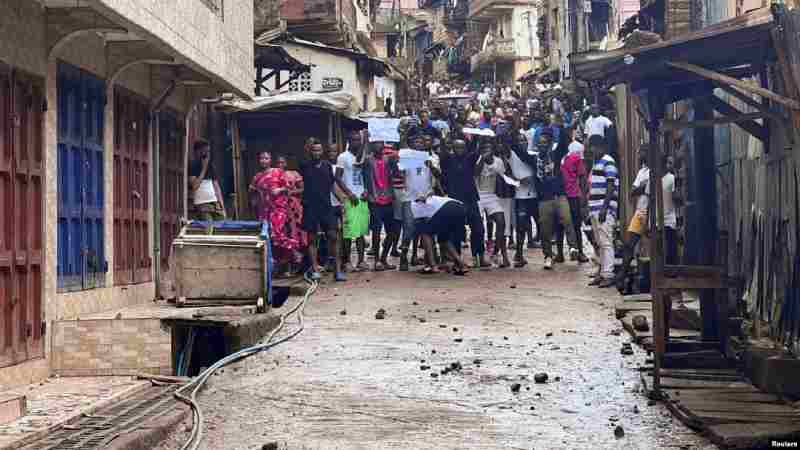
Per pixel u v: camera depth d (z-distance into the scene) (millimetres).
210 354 12109
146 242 14406
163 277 15195
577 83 29812
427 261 18312
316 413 8703
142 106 14312
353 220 18484
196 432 7895
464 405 8953
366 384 9836
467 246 22625
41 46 10227
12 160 9430
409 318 13836
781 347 9984
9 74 9375
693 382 9312
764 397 8586
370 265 19859
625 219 18234
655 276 9320
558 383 9758
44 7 10242
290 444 7684
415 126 21453
